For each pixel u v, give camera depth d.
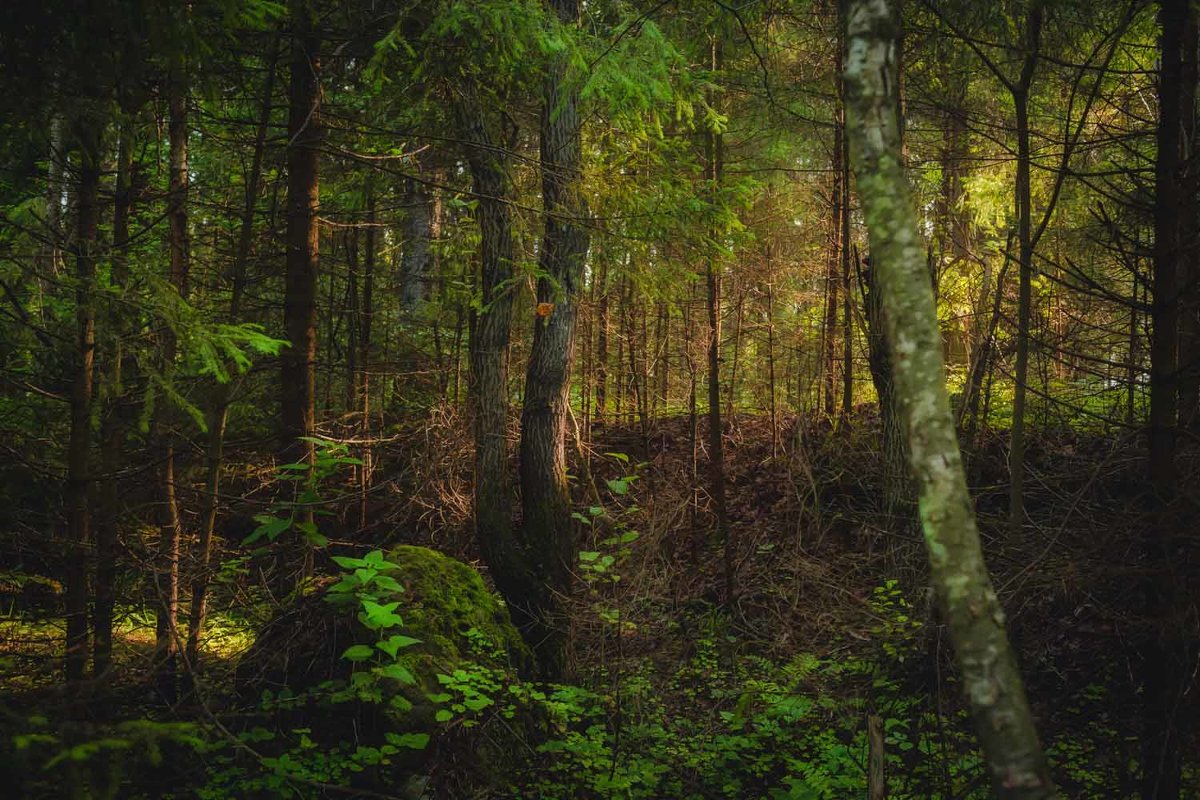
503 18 5.63
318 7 6.34
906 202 1.87
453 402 9.96
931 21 6.03
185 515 6.65
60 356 3.75
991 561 4.11
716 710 6.51
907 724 4.43
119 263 3.73
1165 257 3.62
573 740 5.26
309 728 4.81
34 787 2.26
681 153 7.92
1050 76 7.19
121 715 3.67
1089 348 6.84
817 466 10.30
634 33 6.07
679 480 10.64
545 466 7.55
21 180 4.06
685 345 11.17
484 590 6.47
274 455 6.97
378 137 7.89
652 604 7.38
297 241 7.19
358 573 4.68
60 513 3.98
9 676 3.22
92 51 3.25
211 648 5.94
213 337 3.61
